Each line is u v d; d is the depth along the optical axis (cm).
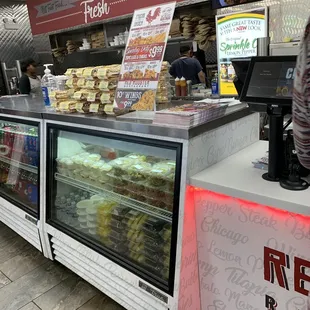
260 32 313
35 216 240
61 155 228
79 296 215
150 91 158
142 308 172
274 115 121
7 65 682
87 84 191
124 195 192
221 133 158
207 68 443
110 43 438
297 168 123
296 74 80
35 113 222
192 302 166
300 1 290
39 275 239
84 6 384
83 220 221
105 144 192
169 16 157
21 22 683
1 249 277
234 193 129
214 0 306
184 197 143
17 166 281
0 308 209
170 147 146
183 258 151
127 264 179
